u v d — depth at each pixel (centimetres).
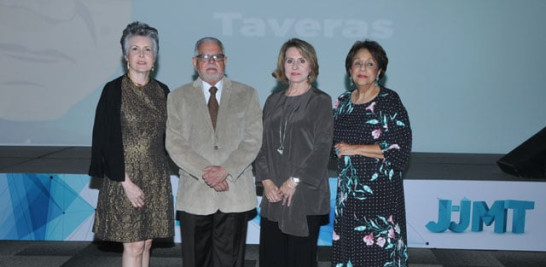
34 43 601
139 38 230
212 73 237
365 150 232
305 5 581
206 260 253
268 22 586
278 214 241
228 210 244
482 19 578
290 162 238
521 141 595
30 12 595
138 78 236
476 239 339
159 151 242
